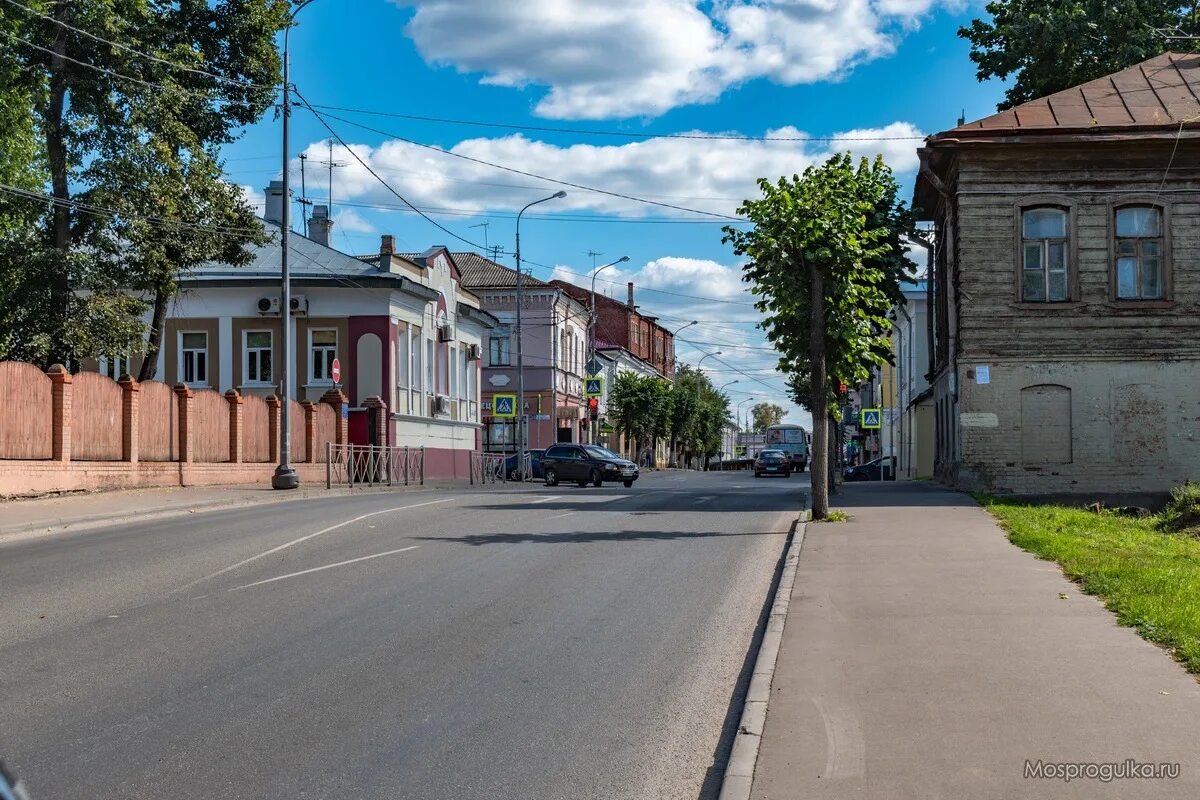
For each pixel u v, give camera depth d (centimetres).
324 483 3531
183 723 692
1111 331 2652
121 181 3005
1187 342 2636
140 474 2745
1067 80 3525
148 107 2986
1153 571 1174
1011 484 2661
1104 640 849
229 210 3253
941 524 1798
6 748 639
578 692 777
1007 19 3666
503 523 1953
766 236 1877
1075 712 648
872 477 5803
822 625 945
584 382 6706
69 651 896
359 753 635
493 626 1005
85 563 1414
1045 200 2669
